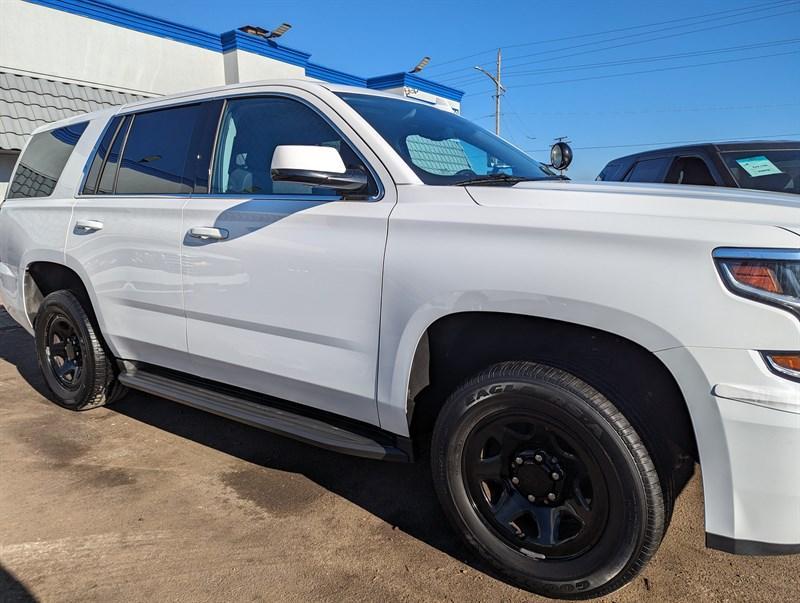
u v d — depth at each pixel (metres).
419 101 3.14
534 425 2.01
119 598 2.12
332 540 2.48
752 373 1.61
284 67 15.18
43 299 4.05
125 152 3.46
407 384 2.23
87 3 11.73
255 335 2.70
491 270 1.98
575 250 1.86
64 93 11.21
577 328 1.96
